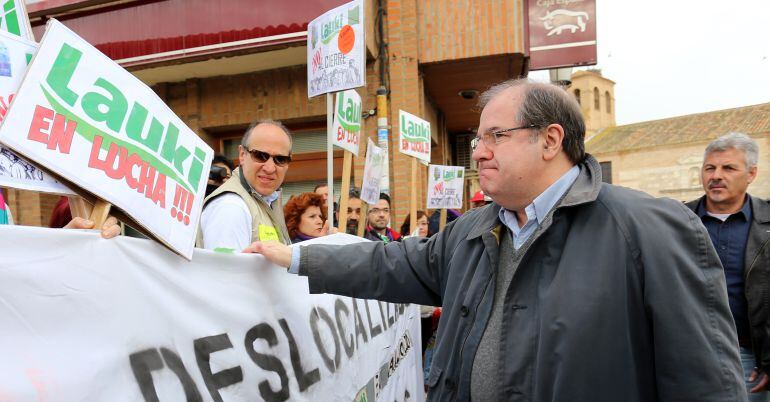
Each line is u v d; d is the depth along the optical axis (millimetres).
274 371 1607
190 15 5809
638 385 1291
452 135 11312
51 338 955
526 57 6441
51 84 1014
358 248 1825
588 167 1479
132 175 1184
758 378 2600
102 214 1100
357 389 2252
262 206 2346
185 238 1328
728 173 2662
